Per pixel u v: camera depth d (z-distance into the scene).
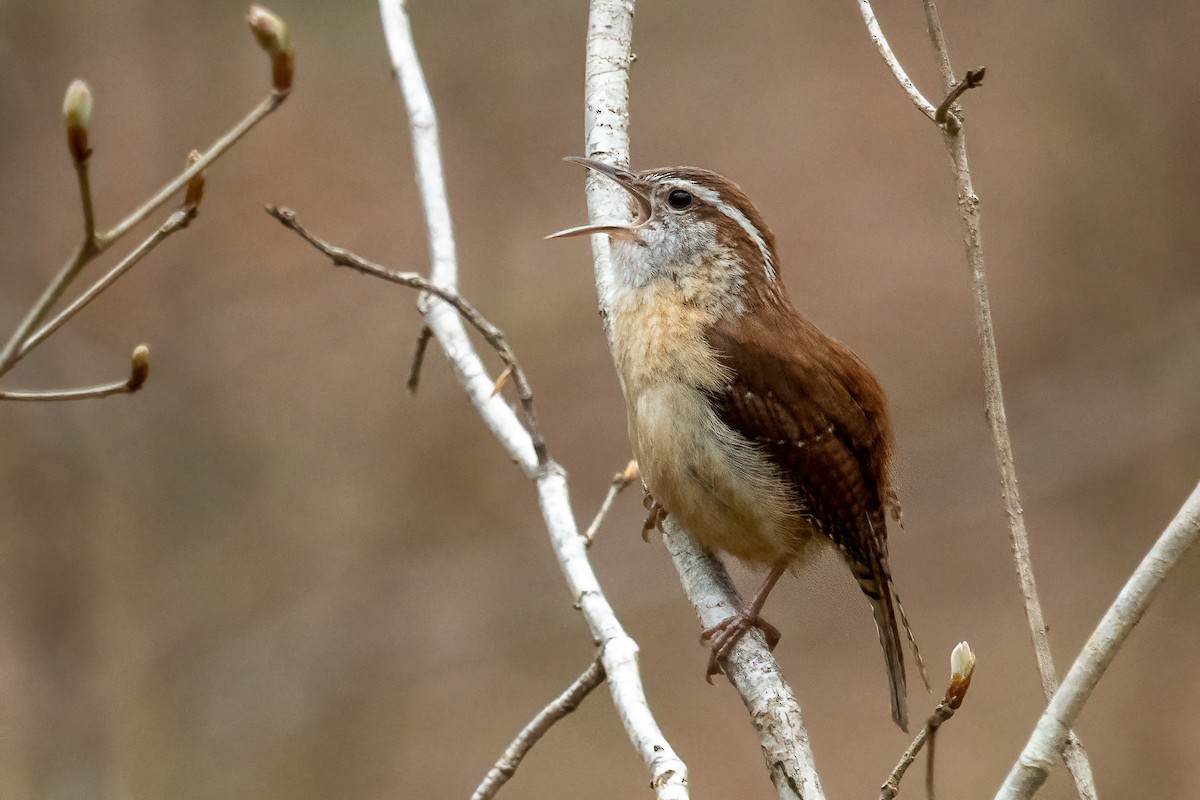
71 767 11.90
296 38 14.22
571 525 5.21
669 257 6.37
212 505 13.57
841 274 15.58
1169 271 14.61
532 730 4.86
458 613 13.65
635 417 6.27
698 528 6.19
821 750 12.89
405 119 14.73
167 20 14.22
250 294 14.24
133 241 13.80
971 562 14.39
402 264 14.38
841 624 13.89
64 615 12.28
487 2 14.92
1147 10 14.66
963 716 13.01
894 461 6.69
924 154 15.85
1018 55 15.79
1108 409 14.44
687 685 13.60
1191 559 13.09
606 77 6.82
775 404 6.12
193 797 12.31
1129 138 14.84
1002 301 15.24
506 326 14.37
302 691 13.09
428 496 14.02
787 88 16.20
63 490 12.48
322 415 14.07
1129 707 12.53
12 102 12.94
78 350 13.19
